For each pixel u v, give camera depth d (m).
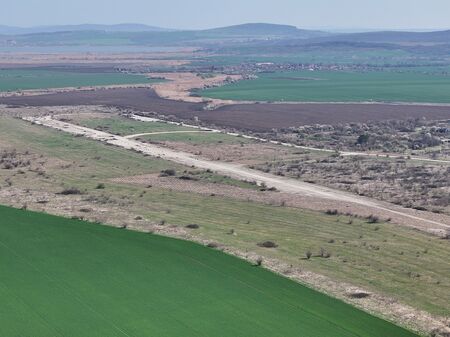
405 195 98.19
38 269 56.28
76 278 54.34
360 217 83.94
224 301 50.69
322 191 99.94
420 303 54.31
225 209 86.75
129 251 62.59
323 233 75.69
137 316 46.84
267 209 87.38
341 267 62.88
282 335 44.94
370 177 111.31
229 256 63.03
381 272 61.78
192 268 58.44
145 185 101.56
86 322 45.47
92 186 99.75
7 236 66.19
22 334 43.19
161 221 77.75
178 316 47.25
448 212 88.00
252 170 116.19
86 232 68.94
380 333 46.91
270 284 55.56
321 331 46.09
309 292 54.41
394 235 75.56
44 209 81.62
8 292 50.56
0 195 90.12
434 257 67.12
